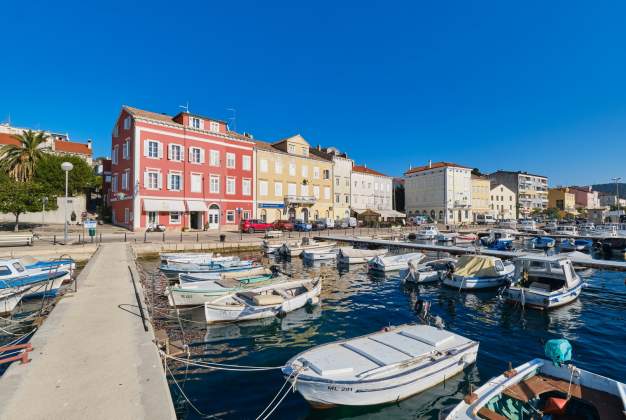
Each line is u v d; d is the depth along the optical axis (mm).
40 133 43219
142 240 31312
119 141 43500
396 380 7371
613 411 5973
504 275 19141
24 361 6570
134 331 8352
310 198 55688
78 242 27969
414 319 13727
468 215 77438
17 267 14805
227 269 20016
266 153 51594
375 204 68688
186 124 43188
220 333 12000
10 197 31172
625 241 35406
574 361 9922
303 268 25531
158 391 5586
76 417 4852
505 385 6582
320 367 7340
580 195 126250
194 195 43156
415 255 25359
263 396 8008
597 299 16766
